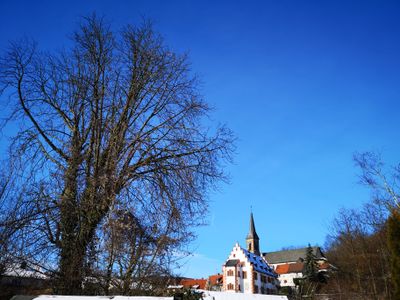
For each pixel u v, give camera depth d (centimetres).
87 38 1641
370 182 2819
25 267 1050
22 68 1522
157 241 1255
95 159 1390
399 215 1434
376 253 3741
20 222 1046
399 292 1298
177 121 1623
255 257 9462
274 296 798
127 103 1577
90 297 629
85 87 1539
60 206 1154
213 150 1599
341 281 4819
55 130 1491
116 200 1228
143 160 1498
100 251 1158
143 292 1192
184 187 1418
